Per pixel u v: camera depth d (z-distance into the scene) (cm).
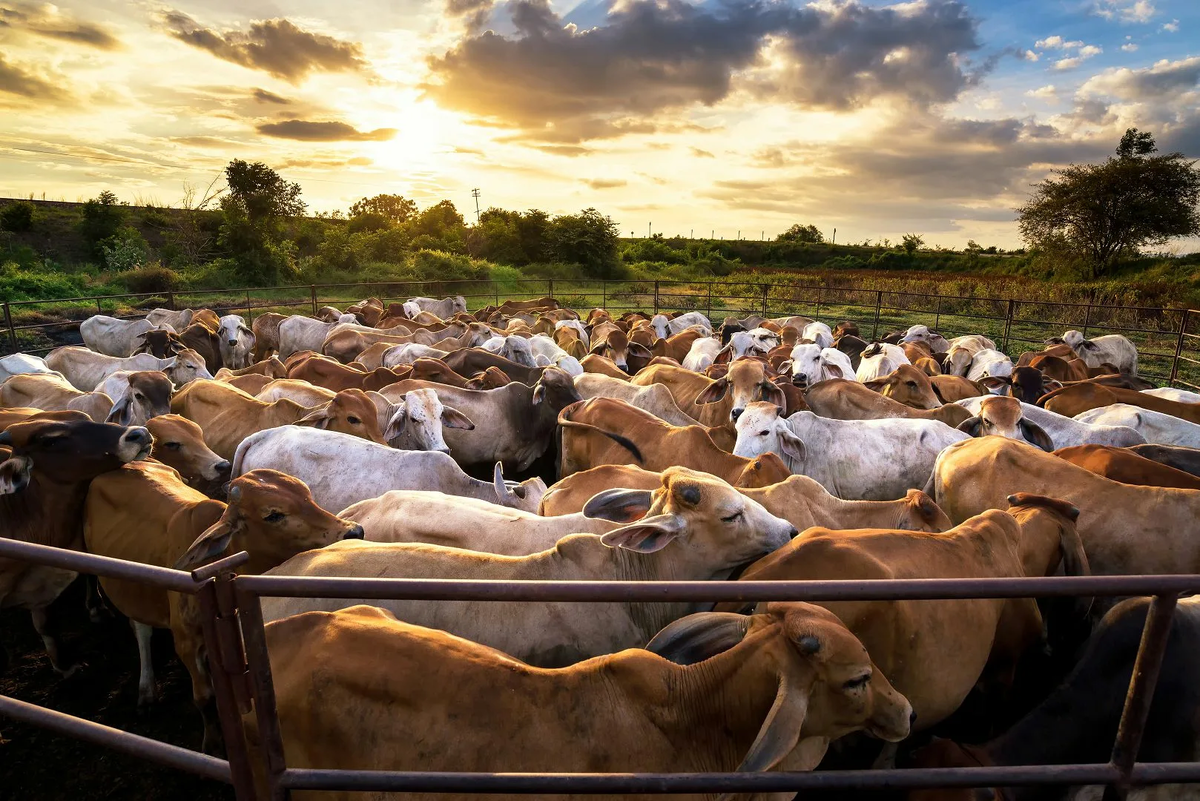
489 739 265
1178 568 489
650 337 1619
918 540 409
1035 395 1041
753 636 286
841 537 404
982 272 5441
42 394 841
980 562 415
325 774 223
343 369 957
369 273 3888
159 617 481
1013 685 466
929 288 3734
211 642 211
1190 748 361
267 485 413
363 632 285
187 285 3341
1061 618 486
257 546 413
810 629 270
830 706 278
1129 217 4091
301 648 284
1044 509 482
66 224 4875
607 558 402
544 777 221
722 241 8825
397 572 376
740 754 285
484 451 887
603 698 281
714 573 421
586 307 3197
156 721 500
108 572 219
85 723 240
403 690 268
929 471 709
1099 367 1359
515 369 1102
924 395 941
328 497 607
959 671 399
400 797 267
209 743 452
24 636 601
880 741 435
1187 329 2492
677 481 408
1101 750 360
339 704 268
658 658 297
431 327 1593
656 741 281
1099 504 513
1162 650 224
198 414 749
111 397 857
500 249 5138
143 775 448
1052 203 4303
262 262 3678
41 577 506
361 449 626
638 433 694
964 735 469
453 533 462
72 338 1983
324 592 207
